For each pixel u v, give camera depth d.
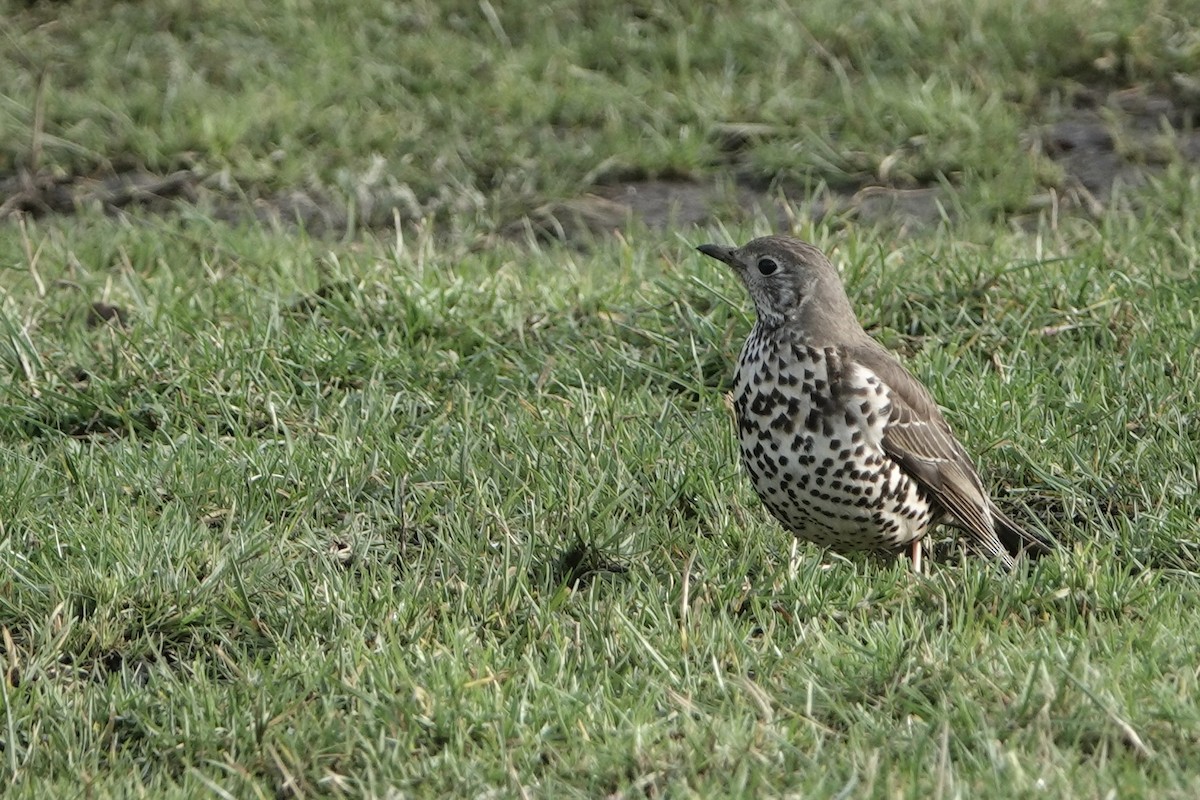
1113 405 11.52
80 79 20.05
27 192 17.83
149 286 14.39
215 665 9.09
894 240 15.14
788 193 17.61
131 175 18.16
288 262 14.77
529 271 14.76
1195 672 8.23
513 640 9.03
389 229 17.25
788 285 9.90
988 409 11.44
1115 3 19.66
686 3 20.69
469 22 20.80
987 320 12.84
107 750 8.36
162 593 9.42
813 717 8.16
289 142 18.23
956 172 17.42
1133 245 14.16
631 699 8.28
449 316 13.28
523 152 18.22
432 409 12.05
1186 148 17.58
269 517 10.76
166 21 21.00
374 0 21.03
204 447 11.49
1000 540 10.34
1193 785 7.18
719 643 8.78
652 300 13.45
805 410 9.65
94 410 12.25
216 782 7.93
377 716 8.24
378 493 10.80
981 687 8.16
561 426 11.55
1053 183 16.98
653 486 10.77
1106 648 8.45
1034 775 7.34
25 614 9.43
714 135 18.59
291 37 20.45
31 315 13.73
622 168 18.16
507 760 7.82
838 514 9.80
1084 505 10.52
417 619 9.26
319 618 9.32
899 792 7.23
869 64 19.28
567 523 10.23
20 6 21.53
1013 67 19.11
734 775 7.57
